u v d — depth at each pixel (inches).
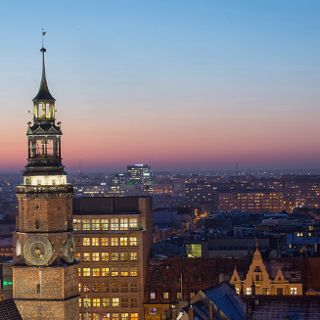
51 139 6003.9
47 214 5920.3
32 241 5935.0
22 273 5949.8
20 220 6008.9
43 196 5915.4
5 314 5649.6
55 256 5954.7
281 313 6894.7
